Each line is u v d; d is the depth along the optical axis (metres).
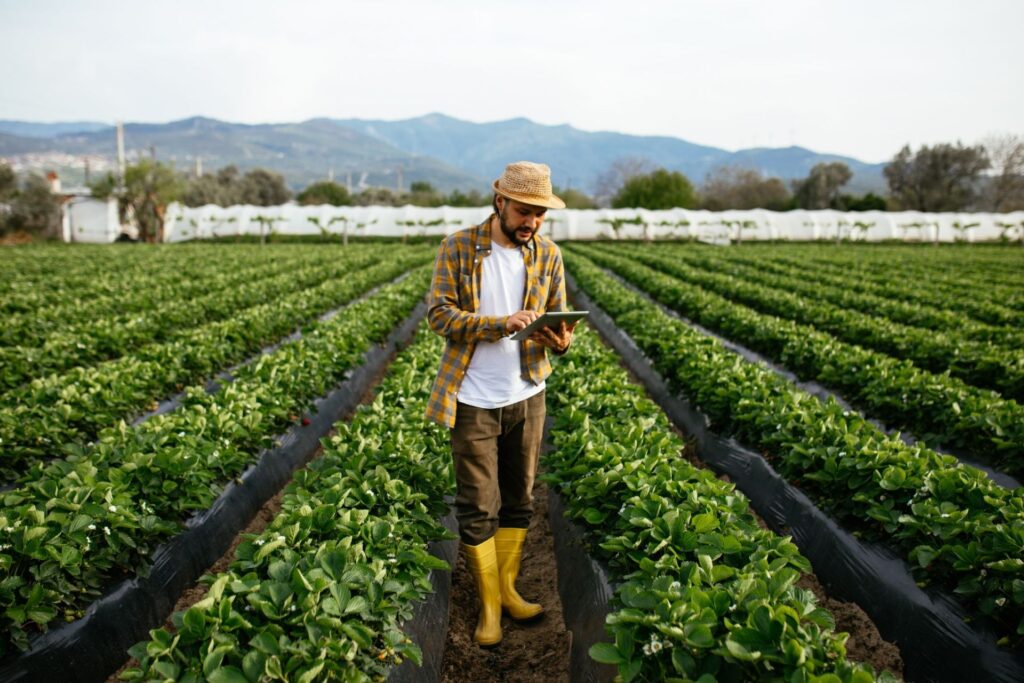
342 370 9.81
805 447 6.12
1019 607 4.08
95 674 4.43
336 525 4.06
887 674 3.10
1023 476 6.90
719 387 7.93
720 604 3.31
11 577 4.02
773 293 18.12
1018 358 9.94
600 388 7.48
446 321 4.21
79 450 5.72
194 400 7.15
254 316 12.57
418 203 97.12
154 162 61.38
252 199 94.06
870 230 64.81
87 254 35.28
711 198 101.12
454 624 5.04
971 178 87.88
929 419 7.84
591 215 63.56
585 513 4.64
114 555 4.75
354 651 3.22
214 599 3.23
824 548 5.73
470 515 4.57
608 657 3.19
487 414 4.41
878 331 12.46
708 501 4.39
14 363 9.45
